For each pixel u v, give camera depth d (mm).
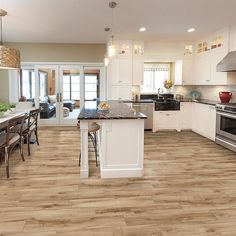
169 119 7078
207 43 6402
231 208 2701
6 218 2480
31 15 4578
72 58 7801
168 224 2389
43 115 8008
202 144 5590
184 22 5020
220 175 3688
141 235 2215
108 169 3568
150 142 5766
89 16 4625
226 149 5180
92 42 7570
